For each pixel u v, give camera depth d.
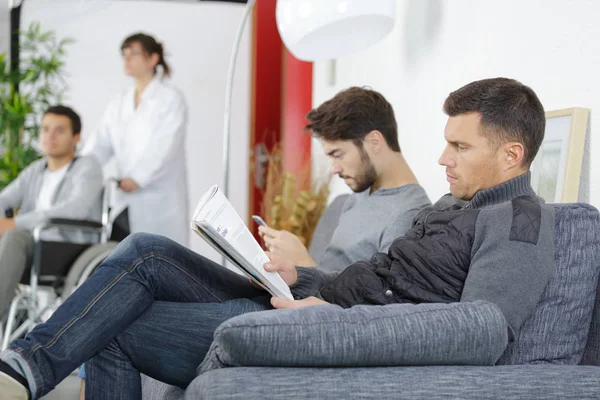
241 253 1.49
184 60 4.88
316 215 3.37
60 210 3.90
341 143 2.33
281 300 1.53
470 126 1.59
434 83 2.84
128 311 1.52
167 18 4.85
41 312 3.62
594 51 1.86
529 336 1.45
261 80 5.07
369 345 1.22
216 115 4.93
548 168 1.97
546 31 2.08
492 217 1.50
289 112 4.96
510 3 2.28
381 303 1.60
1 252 3.51
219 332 1.20
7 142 4.61
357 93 2.35
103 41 4.77
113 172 4.72
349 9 2.59
